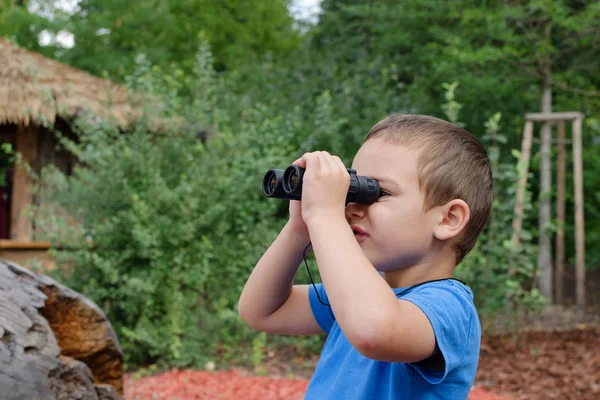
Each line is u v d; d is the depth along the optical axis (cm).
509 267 668
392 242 142
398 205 141
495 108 1069
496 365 595
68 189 621
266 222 641
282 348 655
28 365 204
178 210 590
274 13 1669
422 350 127
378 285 125
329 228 132
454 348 133
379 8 1130
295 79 1028
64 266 620
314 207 134
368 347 120
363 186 141
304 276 612
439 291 139
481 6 930
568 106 1056
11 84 798
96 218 584
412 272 147
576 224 910
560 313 870
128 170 602
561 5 939
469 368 141
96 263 557
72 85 833
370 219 143
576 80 1006
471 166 149
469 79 956
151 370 550
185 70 1442
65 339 258
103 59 1377
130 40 1452
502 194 745
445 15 1018
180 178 629
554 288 1070
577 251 908
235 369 562
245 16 1641
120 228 580
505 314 771
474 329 142
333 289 126
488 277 665
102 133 612
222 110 716
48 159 899
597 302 958
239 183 634
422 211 142
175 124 654
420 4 1041
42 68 859
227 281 616
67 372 220
